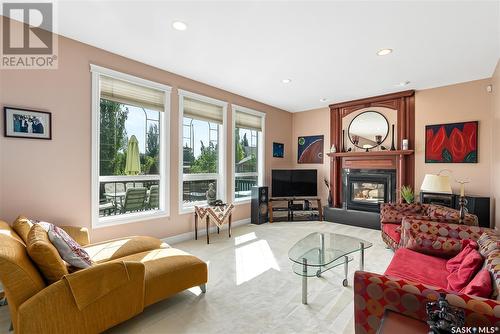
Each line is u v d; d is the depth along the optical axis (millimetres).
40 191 2590
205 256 3244
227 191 4703
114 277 1681
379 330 1160
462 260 1922
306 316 1975
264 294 2307
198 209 3912
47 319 1463
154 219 3578
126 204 3396
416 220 2602
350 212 5000
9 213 2406
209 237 4105
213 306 2109
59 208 2715
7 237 1586
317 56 3188
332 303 2160
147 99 3506
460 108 4141
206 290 2371
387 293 1346
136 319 1928
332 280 2584
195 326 1848
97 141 3002
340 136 5516
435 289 1258
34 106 2547
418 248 2410
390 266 2109
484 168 3930
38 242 1562
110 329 1810
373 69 3604
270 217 5246
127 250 2361
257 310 2053
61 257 1771
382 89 4539
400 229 3029
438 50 3008
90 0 2125
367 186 5145
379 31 2584
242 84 4289
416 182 4566
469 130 4055
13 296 1425
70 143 2791
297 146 6258
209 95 4340
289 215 5473
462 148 4113
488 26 2475
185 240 3930
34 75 2547
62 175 2736
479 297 1199
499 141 3379
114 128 3256
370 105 5086
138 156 3488
